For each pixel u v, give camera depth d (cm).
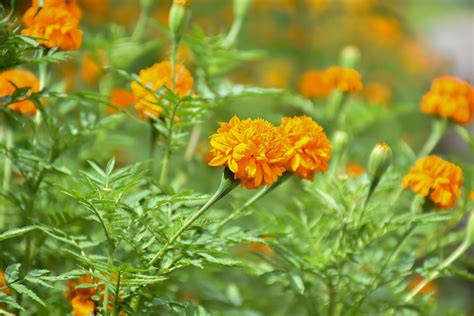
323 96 183
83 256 127
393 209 149
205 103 139
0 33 129
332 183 142
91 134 141
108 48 158
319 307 144
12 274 126
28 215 136
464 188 154
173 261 130
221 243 134
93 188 126
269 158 125
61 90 146
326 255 140
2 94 137
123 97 161
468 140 157
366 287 141
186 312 129
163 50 178
